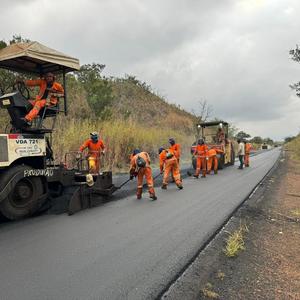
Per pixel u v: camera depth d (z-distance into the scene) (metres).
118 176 13.85
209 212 7.73
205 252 5.29
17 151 6.96
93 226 6.47
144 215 7.38
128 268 4.52
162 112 41.81
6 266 4.55
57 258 4.84
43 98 7.79
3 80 12.52
